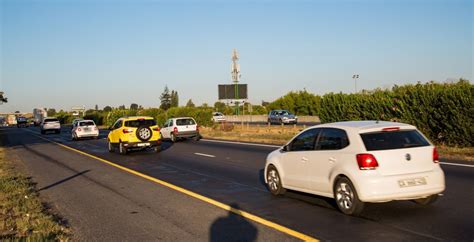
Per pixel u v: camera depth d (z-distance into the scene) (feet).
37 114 301.43
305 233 21.72
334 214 25.16
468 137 56.44
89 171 48.21
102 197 32.83
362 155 23.65
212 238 21.52
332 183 25.58
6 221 25.36
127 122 68.33
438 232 21.01
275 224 23.62
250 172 43.93
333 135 26.32
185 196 32.30
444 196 28.60
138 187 36.78
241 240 21.01
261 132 118.11
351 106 77.05
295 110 256.73
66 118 350.02
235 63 167.22
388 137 24.32
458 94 56.44
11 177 43.37
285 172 30.25
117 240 21.74
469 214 24.04
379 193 23.09
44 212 28.07
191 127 94.84
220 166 49.44
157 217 26.13
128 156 65.00
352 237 20.75
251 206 28.32
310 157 27.50
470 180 34.09
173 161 56.24
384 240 20.10
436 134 62.69
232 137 100.12
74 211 28.37
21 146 94.43
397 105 67.15
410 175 23.58
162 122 177.17
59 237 22.09
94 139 113.19
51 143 102.58
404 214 24.47
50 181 41.70
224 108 297.33
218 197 31.63
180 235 22.24
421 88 63.41
